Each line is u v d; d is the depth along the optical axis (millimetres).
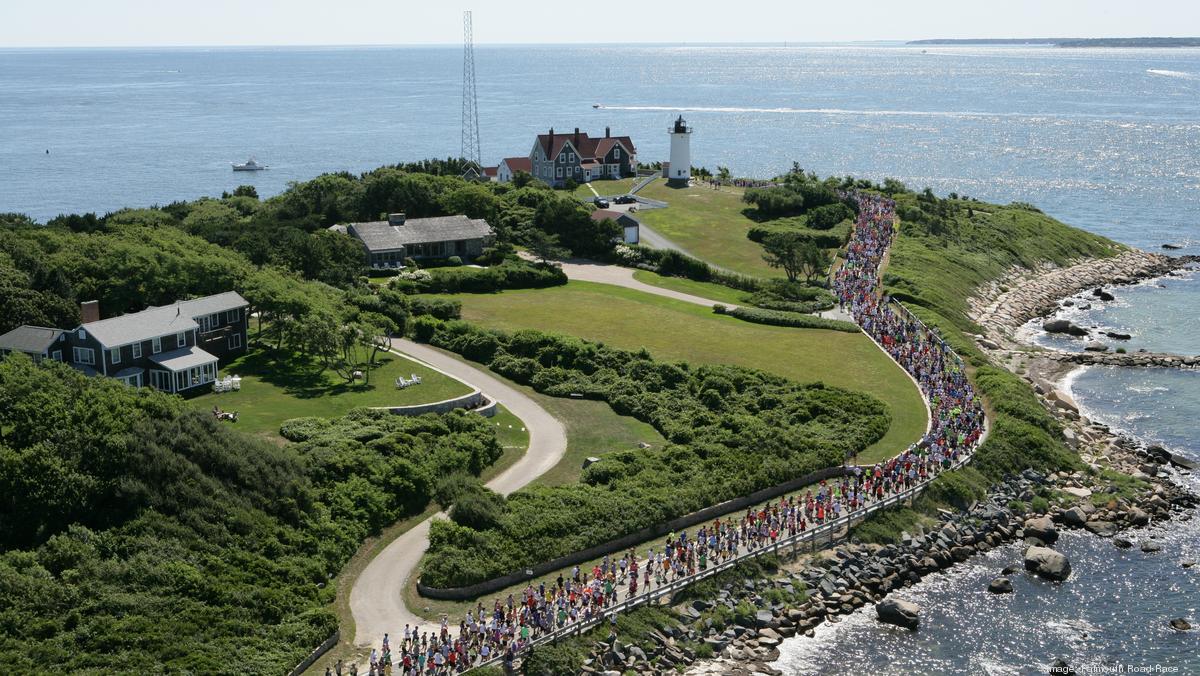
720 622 67688
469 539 73500
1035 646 67062
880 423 96312
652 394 104875
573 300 139500
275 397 99500
